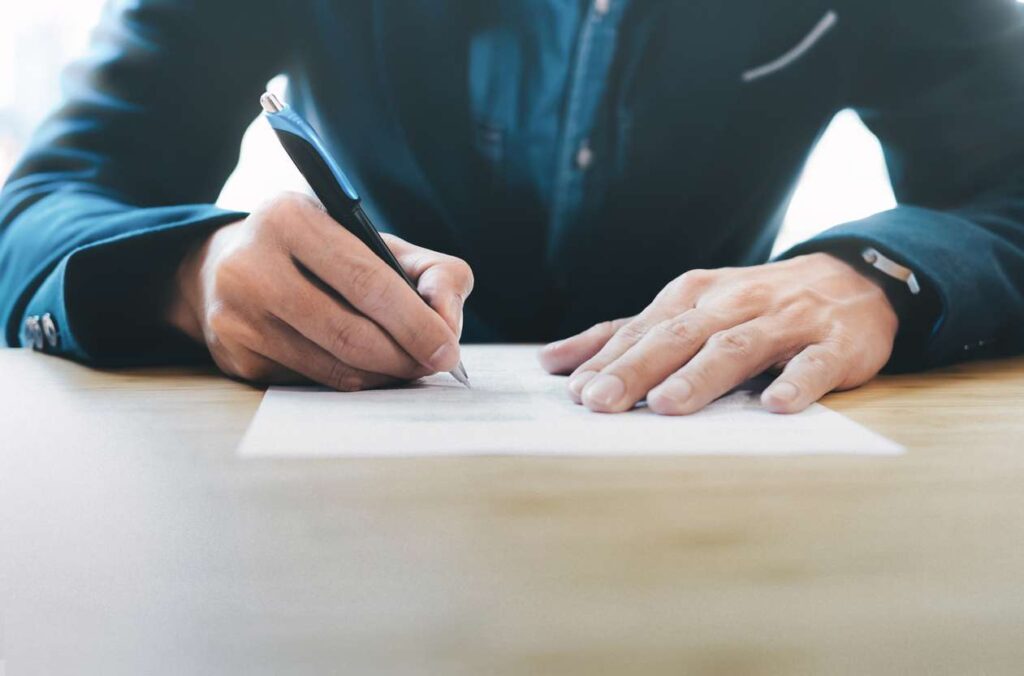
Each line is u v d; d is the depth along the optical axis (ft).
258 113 3.65
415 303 1.81
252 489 1.19
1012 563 0.95
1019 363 2.50
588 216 3.57
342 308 1.84
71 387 1.98
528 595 0.84
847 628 0.78
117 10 3.32
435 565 0.92
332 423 1.56
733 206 3.67
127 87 3.19
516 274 3.63
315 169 1.75
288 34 3.57
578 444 1.44
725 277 2.20
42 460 1.34
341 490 1.19
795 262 2.34
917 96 3.44
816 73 3.58
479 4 3.40
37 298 2.41
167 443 1.45
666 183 3.57
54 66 6.51
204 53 3.35
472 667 0.70
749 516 1.10
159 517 1.07
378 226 3.70
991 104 3.26
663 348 1.82
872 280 2.30
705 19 3.44
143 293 2.21
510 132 3.49
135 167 3.12
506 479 1.25
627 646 0.74
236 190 3.72
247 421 1.63
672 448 1.42
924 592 0.87
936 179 3.30
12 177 2.94
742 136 3.59
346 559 0.93
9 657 0.71
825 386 1.86
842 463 1.36
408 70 3.48
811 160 3.81
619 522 1.07
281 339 1.87
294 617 0.79
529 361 2.36
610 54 3.40
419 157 3.55
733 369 1.80
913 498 1.18
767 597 0.85
